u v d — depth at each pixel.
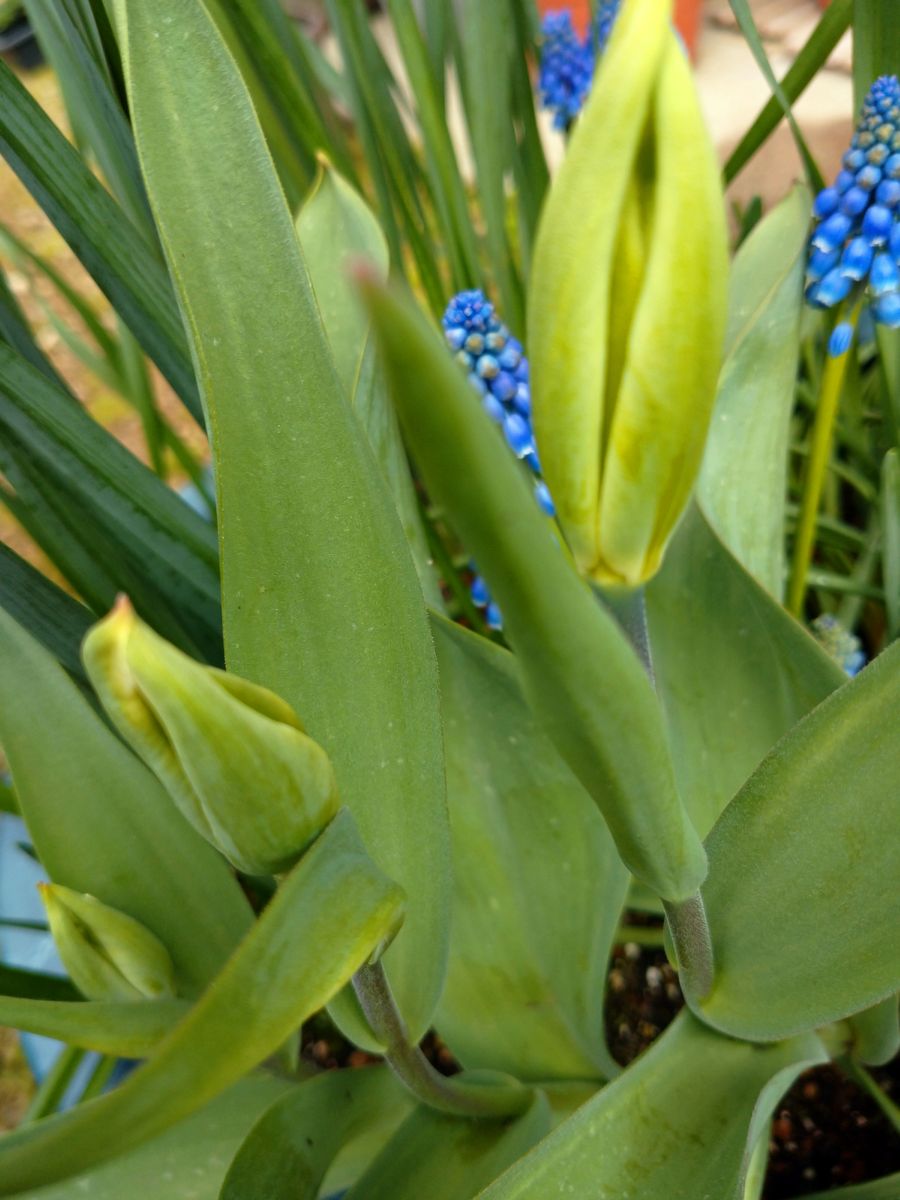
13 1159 0.08
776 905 0.15
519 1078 0.23
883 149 0.21
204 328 0.14
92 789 0.19
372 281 0.06
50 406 0.21
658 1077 0.17
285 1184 0.17
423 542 0.24
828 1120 0.28
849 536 0.33
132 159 0.24
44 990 0.23
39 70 0.69
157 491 0.23
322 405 0.15
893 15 0.23
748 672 0.21
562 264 0.09
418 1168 0.19
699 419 0.09
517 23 0.31
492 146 0.31
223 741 0.10
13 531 0.49
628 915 0.32
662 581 0.21
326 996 0.10
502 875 0.23
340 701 0.15
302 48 0.31
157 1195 0.20
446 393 0.07
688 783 0.22
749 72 0.61
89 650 0.09
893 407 0.27
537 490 0.22
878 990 0.14
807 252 0.23
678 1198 0.15
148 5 0.13
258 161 0.14
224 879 0.20
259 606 0.15
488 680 0.21
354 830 0.11
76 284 0.61
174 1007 0.15
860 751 0.15
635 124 0.08
